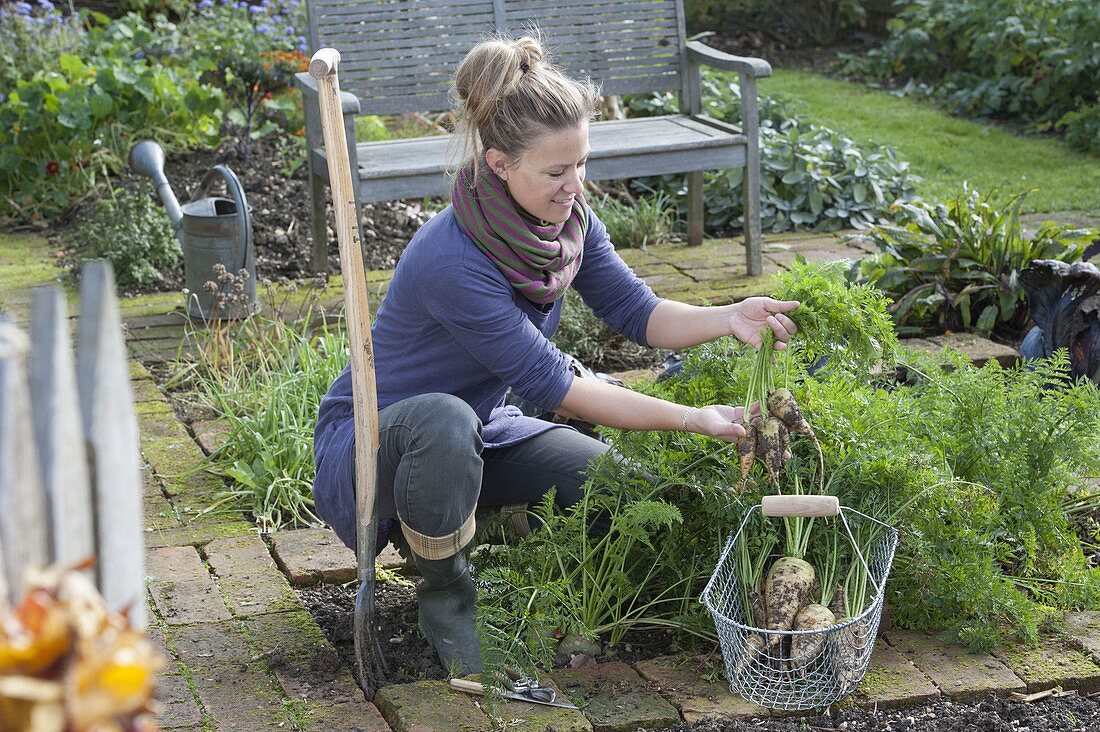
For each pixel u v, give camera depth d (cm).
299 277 546
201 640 256
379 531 260
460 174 247
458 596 252
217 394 378
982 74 946
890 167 657
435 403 239
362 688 240
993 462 281
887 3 1164
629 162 518
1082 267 367
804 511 240
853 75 1042
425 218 616
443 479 235
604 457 261
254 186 624
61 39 756
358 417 237
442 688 237
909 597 260
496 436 271
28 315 478
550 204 242
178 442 367
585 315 452
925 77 1012
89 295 117
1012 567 288
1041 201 666
